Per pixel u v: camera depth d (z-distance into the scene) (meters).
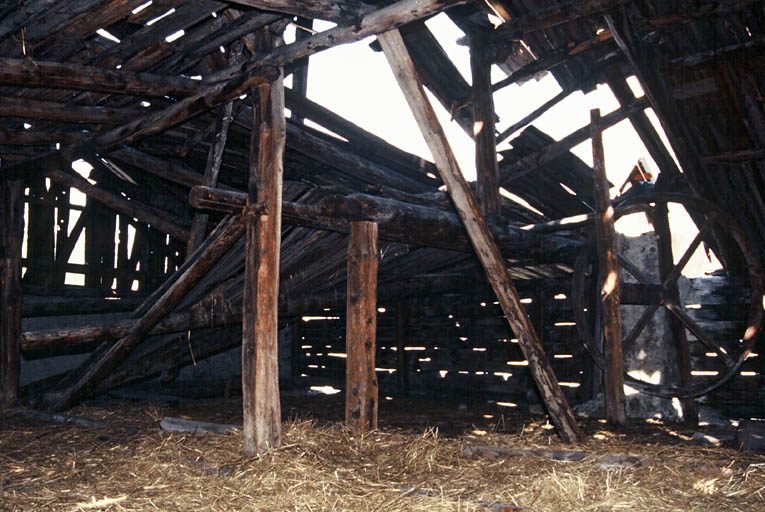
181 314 7.36
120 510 3.77
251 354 5.18
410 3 4.44
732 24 6.27
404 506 3.87
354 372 5.99
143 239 9.82
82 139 7.02
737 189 7.67
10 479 4.46
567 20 6.54
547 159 8.08
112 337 6.81
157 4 4.78
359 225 6.12
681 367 8.02
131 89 5.54
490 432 6.66
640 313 8.37
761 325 7.59
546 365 5.68
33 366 8.54
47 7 4.71
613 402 6.94
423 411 8.77
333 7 4.68
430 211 6.79
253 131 5.40
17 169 7.56
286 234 6.83
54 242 8.71
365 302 6.02
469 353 10.34
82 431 6.27
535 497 4.05
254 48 5.45
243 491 4.15
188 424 6.16
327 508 3.84
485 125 7.48
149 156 7.75
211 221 8.70
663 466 4.78
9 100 5.90
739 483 4.41
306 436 5.57
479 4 6.95
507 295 5.52
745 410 8.39
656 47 6.75
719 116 7.00
